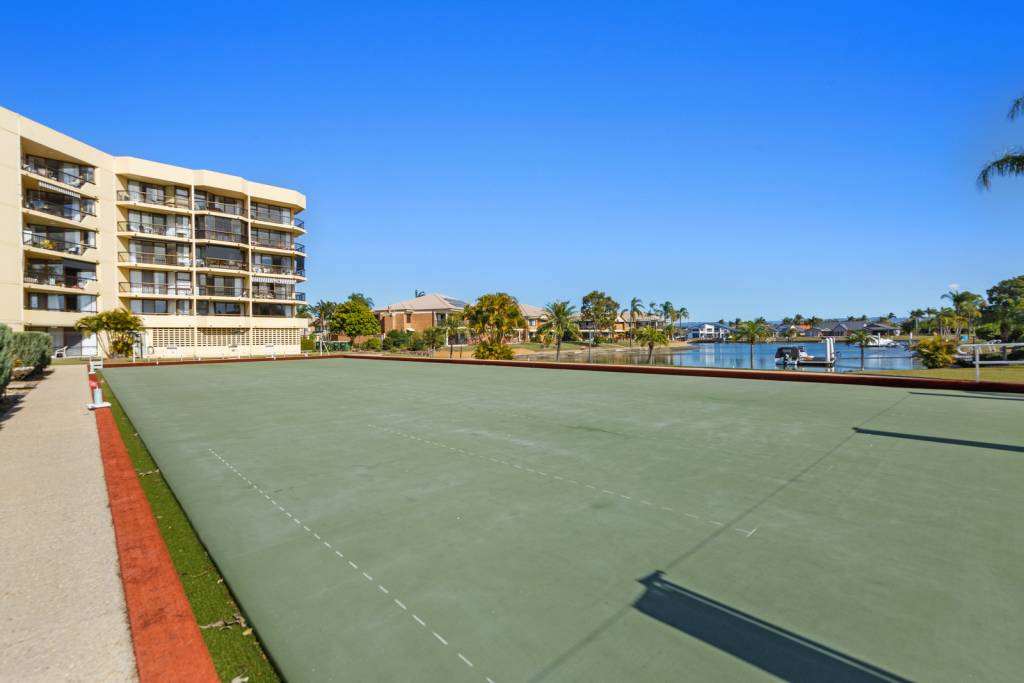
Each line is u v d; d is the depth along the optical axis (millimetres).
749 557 3021
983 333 51062
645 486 4445
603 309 100375
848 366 51156
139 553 3188
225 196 43094
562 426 7379
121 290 37531
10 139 29453
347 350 64812
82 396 11961
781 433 6738
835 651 2125
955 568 2855
